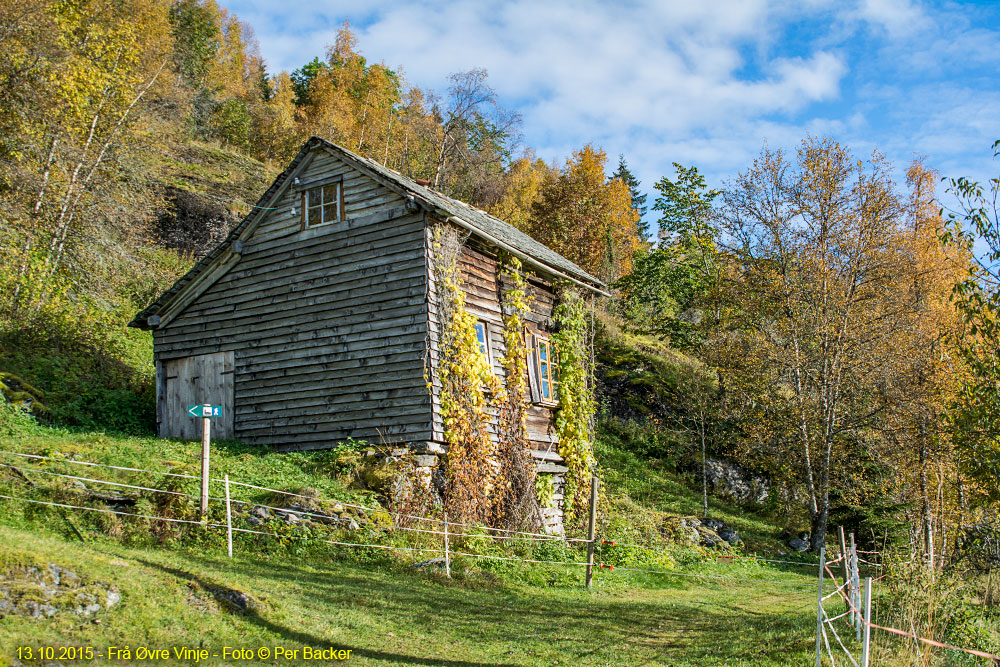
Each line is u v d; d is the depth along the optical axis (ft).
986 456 37.14
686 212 139.03
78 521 35.94
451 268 56.90
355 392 56.29
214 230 113.80
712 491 101.45
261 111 186.91
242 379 61.72
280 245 62.34
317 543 41.39
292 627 28.58
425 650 28.73
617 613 39.65
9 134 77.92
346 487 48.62
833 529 92.02
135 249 97.19
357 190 59.52
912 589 33.40
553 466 66.39
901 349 83.35
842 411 91.81
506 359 63.16
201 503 39.29
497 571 46.32
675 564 63.52
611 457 102.06
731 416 104.68
